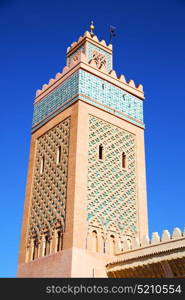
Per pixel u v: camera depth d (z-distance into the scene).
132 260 19.48
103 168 22.61
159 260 18.08
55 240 20.55
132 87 27.33
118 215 22.14
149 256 18.75
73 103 23.58
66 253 19.30
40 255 21.23
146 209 23.78
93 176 21.84
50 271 19.83
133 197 23.52
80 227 19.89
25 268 21.81
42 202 23.05
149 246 19.00
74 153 21.67
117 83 26.28
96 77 25.06
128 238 22.00
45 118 26.17
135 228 22.67
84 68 24.53
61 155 22.91
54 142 24.19
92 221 20.64
